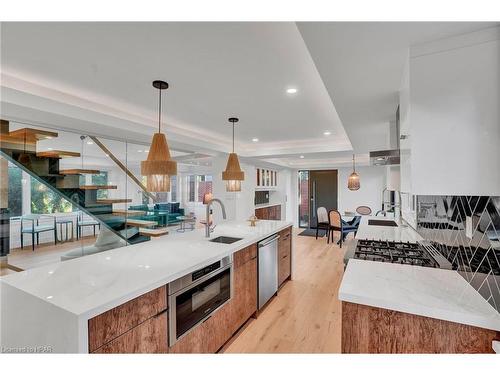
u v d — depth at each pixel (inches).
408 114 57.0
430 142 51.3
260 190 306.7
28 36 64.1
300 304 125.3
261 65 80.2
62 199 129.6
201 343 77.0
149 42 67.0
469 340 43.1
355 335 50.4
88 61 77.4
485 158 47.5
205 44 68.1
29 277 62.5
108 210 151.3
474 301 46.9
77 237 136.7
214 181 238.2
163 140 85.9
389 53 57.1
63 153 127.7
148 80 91.4
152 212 186.1
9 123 108.3
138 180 168.4
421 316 45.9
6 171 109.6
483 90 47.6
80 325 45.3
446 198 69.8
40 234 121.2
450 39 49.9
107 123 118.5
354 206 330.0
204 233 121.6
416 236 102.3
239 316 99.0
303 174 362.6
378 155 101.7
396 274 60.0
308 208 356.5
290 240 157.6
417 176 52.1
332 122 149.0
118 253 84.9
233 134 169.0
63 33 62.8
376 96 84.6
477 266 51.3
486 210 48.4
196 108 123.0
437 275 59.2
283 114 133.6
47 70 83.3
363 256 74.9
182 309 69.3
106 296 51.9
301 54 73.5
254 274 111.3
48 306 49.2
